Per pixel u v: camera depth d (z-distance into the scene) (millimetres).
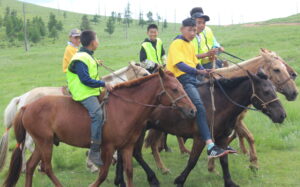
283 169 7340
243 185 6629
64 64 7910
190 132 6312
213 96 6164
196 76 6766
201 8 7551
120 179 6695
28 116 5852
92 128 5543
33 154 6059
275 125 9984
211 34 7734
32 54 38281
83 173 7613
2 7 107375
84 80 5484
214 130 6168
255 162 7406
